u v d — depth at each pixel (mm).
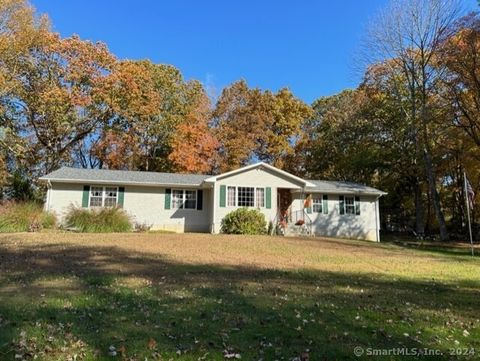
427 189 31688
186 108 34906
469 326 5547
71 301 6191
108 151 33781
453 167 28109
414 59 24984
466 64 19703
